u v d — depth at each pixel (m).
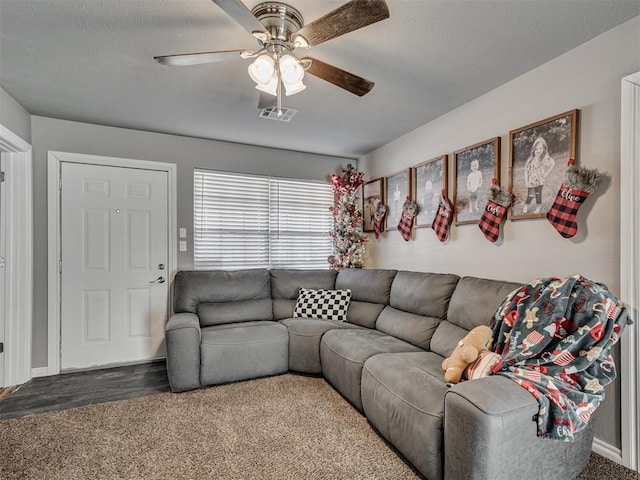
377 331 2.97
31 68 2.23
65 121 3.13
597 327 1.50
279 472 1.69
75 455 1.83
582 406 1.42
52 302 3.04
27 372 2.87
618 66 1.80
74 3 1.62
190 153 3.63
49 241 3.04
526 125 2.29
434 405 1.61
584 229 1.94
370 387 2.05
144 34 1.87
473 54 2.08
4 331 2.79
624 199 1.75
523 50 2.04
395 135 3.58
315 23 1.50
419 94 2.63
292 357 3.01
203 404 2.44
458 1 1.61
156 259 3.46
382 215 3.83
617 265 1.79
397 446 1.78
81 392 2.66
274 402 2.46
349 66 2.22
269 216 4.05
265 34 1.59
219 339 2.81
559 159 2.07
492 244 2.53
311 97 2.68
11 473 1.69
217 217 3.77
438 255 3.07
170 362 2.64
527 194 2.27
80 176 3.19
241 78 2.38
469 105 2.76
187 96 2.66
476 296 2.22
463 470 1.36
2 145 2.68
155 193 3.47
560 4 1.64
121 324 3.31
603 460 1.78
